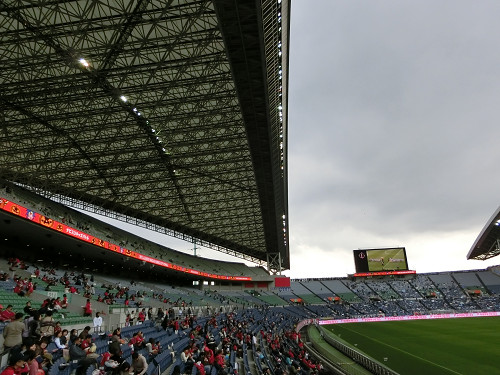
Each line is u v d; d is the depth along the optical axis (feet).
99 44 104.58
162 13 91.61
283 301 324.80
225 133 156.56
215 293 296.30
